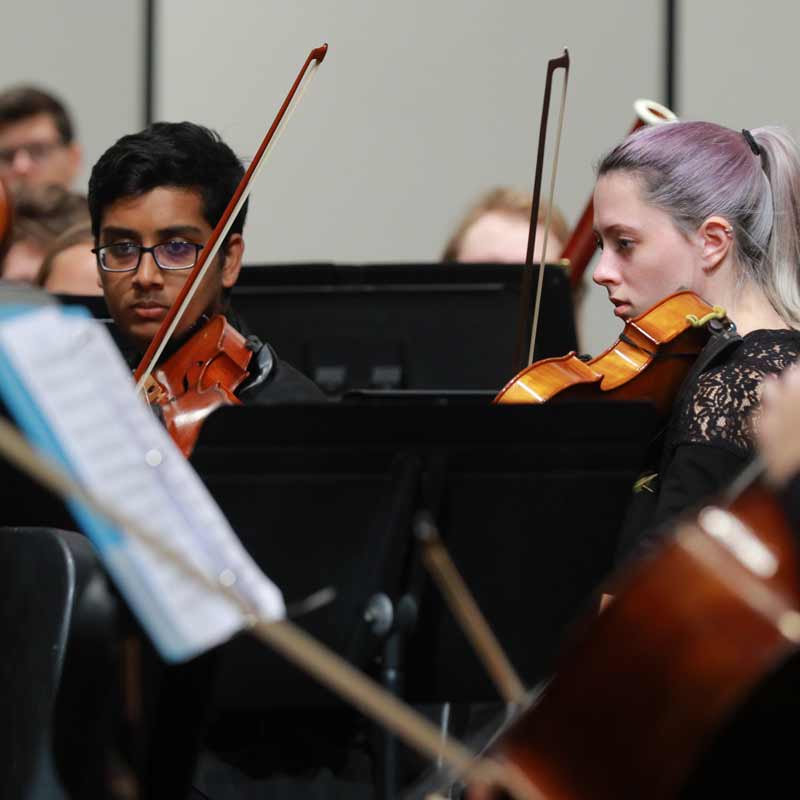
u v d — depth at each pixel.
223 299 10.30
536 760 5.91
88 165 19.28
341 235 19.23
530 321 11.77
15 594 7.42
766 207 9.36
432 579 7.15
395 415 6.90
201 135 10.02
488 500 7.11
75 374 5.49
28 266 14.41
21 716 7.29
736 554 5.72
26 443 5.53
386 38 19.22
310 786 8.86
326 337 11.97
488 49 19.20
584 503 7.20
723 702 5.57
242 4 19.23
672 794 5.65
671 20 18.97
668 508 8.48
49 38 19.27
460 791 7.93
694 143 9.41
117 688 7.16
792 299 9.37
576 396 9.23
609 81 19.05
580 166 19.06
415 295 11.93
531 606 7.24
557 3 19.09
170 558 5.39
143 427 5.59
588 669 5.86
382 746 6.82
